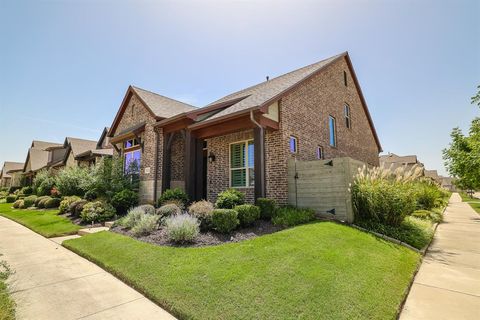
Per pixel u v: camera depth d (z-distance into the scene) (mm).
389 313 3123
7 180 50312
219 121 8570
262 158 7836
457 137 19000
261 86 13297
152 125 12352
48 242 7309
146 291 3734
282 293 3334
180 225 5680
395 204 7145
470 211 17109
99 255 5453
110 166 12562
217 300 3268
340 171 7438
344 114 13594
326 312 2979
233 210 6199
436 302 3572
